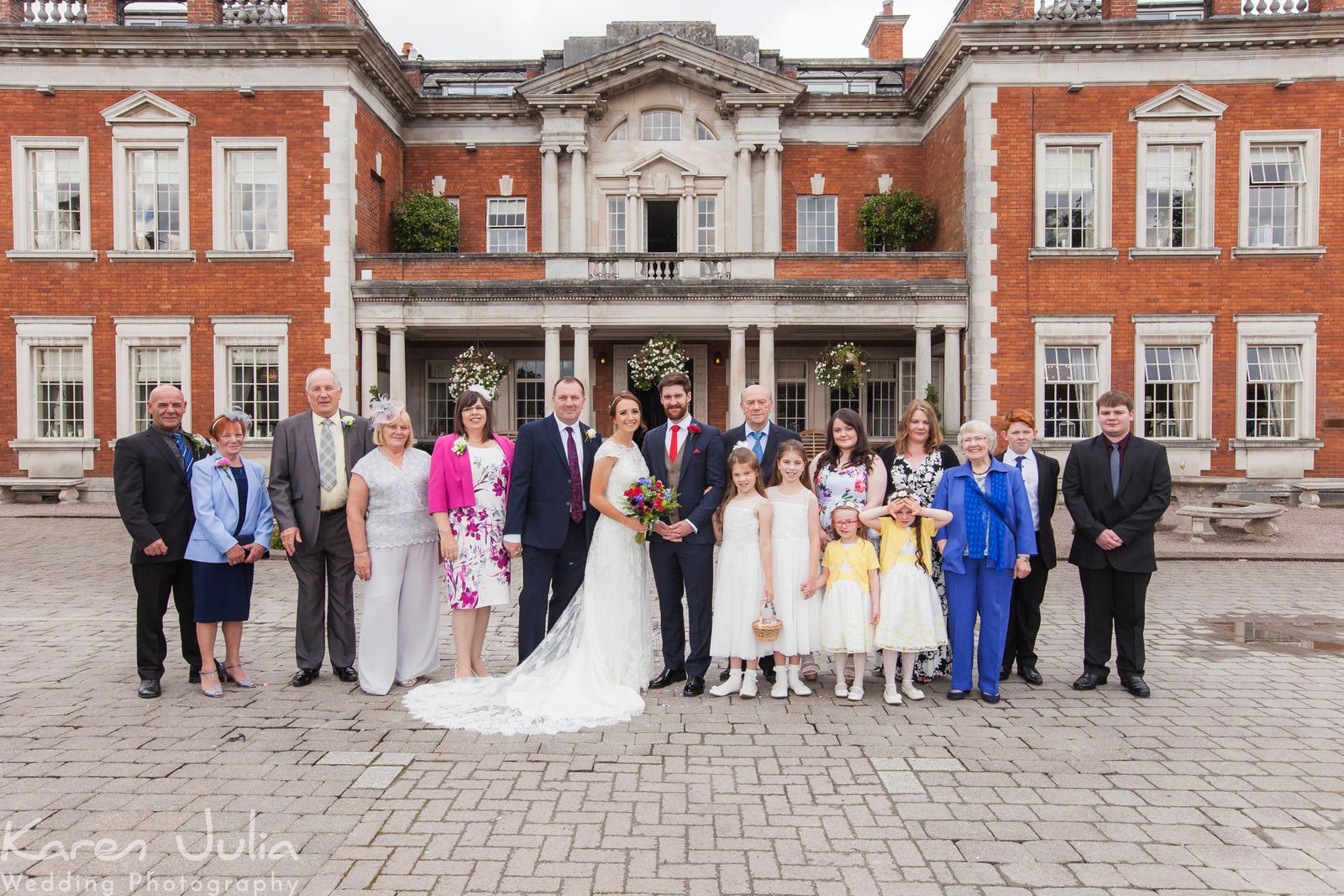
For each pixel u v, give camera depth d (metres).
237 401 18.88
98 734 5.27
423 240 20.47
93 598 9.55
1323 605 9.33
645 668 6.43
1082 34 18.03
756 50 22.11
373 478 6.24
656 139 21.72
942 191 20.53
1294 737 5.36
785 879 3.61
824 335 21.52
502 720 5.55
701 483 6.46
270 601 9.55
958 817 4.22
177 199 18.80
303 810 4.23
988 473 6.14
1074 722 5.64
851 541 6.19
